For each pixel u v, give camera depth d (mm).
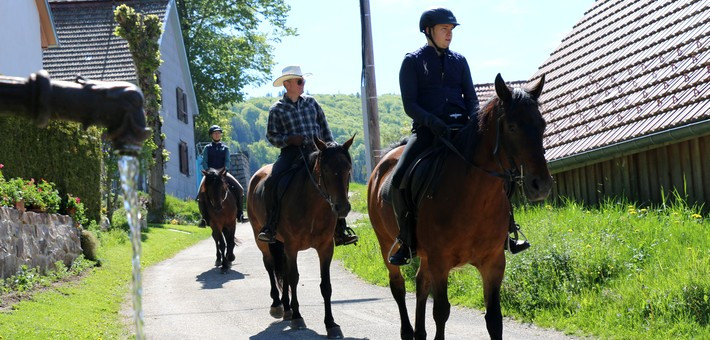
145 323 9203
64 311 9211
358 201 28266
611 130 12969
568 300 8344
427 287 7090
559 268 9055
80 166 16766
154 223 25891
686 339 6602
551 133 14984
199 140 50125
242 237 23000
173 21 38719
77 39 35125
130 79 32688
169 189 36156
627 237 10016
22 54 20797
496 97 6012
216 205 14875
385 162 7836
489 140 5965
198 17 47156
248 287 12492
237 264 16031
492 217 6141
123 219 21891
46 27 23453
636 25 16266
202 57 46125
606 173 13477
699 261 8039
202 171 16234
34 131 15180
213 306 10539
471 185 6078
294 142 9516
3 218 10344
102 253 15312
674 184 11922
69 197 14555
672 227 10047
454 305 9641
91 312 9523
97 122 2691
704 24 13484
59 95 2598
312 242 8961
